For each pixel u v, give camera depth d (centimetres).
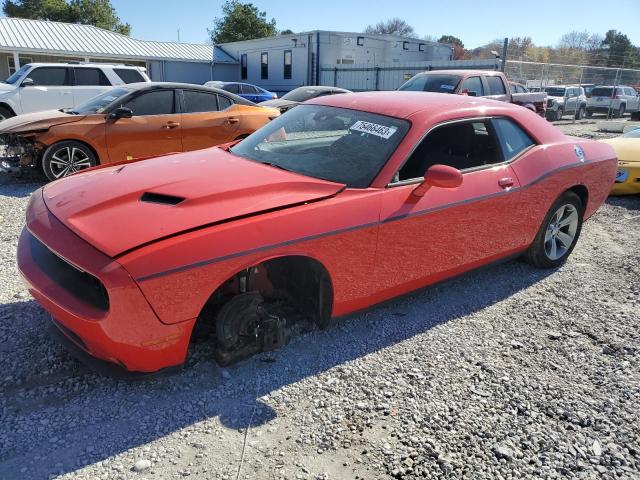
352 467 228
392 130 343
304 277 306
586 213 482
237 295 280
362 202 304
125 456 228
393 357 317
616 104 2616
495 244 392
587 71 2648
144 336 240
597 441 253
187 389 275
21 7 5103
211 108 827
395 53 3206
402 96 399
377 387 286
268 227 268
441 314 379
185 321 249
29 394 266
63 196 294
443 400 278
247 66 3534
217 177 301
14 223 550
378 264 317
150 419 252
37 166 720
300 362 306
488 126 390
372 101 383
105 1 5159
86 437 238
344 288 307
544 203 422
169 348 251
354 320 361
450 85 1102
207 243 249
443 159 359
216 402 266
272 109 917
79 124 714
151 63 3291
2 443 232
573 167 441
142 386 276
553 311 392
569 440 253
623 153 754
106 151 738
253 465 226
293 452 235
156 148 775
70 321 246
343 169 327
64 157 726
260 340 292
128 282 230
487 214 372
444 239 349
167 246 240
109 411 257
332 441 243
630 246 554
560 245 479
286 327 338
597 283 449
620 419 269
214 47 3712
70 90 1173
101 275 229
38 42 2847
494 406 275
